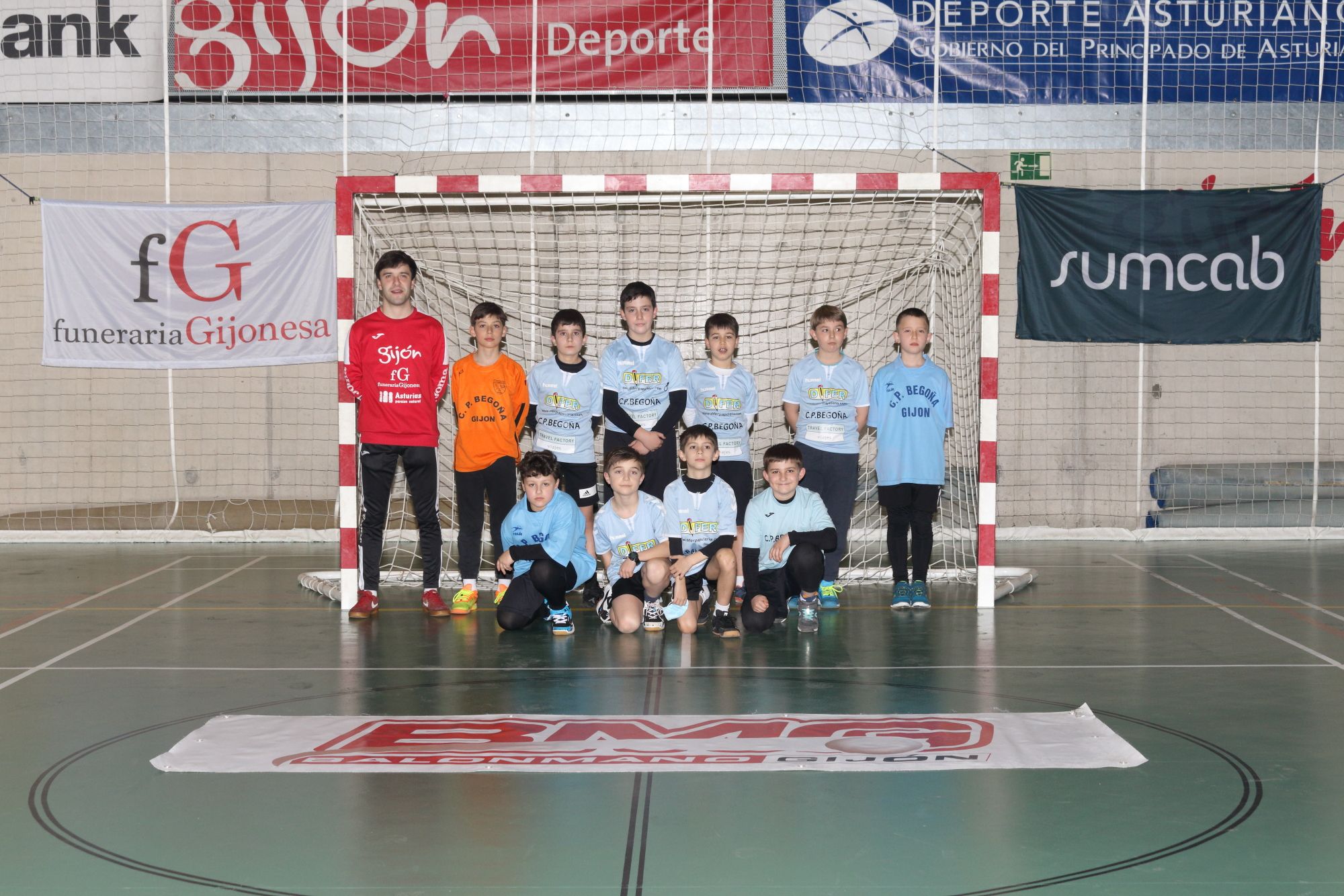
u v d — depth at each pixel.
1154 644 5.43
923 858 2.81
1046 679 4.71
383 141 9.72
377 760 3.60
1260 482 9.69
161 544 9.44
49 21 9.72
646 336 6.53
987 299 6.50
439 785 3.36
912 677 4.75
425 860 2.81
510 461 6.40
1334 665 4.96
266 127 9.72
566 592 5.79
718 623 5.68
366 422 6.24
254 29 9.65
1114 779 3.41
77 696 4.46
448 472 9.39
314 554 8.79
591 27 9.52
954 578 7.47
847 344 9.15
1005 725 3.99
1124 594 6.90
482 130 9.66
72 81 9.73
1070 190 9.12
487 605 6.65
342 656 5.21
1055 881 2.68
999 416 9.87
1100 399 9.85
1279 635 5.62
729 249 9.13
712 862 2.79
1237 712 4.18
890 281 8.80
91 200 9.40
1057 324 9.20
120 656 5.20
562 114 9.64
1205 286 9.16
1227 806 3.18
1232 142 9.59
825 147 9.59
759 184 6.51
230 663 5.07
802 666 4.97
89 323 9.35
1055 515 9.90
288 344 9.38
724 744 3.76
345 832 3.00
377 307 7.64
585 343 9.27
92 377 9.99
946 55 9.58
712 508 5.76
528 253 9.21
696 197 7.36
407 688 4.59
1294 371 9.81
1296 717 4.12
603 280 9.22
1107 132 9.60
